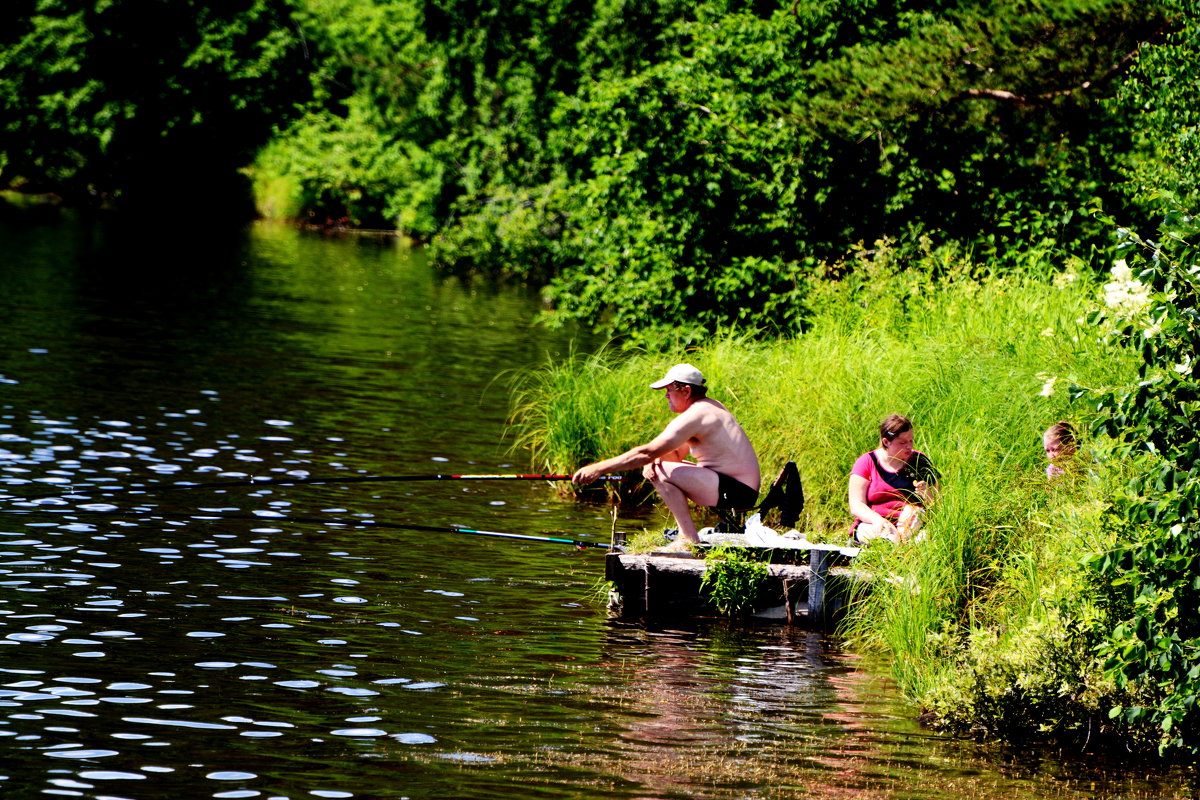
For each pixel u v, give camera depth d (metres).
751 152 36.00
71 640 15.00
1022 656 13.79
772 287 35.19
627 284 37.06
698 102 37.00
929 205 35.94
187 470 24.03
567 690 14.48
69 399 29.48
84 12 97.81
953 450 20.20
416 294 57.84
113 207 99.69
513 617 17.17
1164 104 28.00
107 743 12.24
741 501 19.36
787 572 17.95
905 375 23.67
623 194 37.09
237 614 16.41
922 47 33.94
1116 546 12.52
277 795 11.34
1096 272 26.56
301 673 14.48
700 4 46.06
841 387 23.86
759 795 11.87
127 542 19.28
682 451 19.91
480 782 11.84
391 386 34.50
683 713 13.95
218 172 104.06
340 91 104.75
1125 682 12.25
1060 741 13.67
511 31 66.88
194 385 32.47
